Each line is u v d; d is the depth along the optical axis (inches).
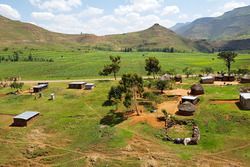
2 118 3831.2
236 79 5177.2
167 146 2800.2
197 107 3587.6
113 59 5846.5
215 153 2655.0
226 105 3521.2
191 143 2842.0
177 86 4837.6
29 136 3206.2
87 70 7755.9
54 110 4028.1
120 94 3777.1
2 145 2999.5
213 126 3107.8
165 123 3191.4
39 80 6515.8
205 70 6673.2
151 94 4052.7
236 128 3026.6
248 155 2581.2
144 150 2714.1
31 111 3907.5
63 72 7760.8
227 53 5605.3
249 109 3321.9
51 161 2704.2
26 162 2709.2
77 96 4598.9
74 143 3002.0
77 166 2556.6
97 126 3297.2
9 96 4852.4
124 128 3193.9
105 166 2509.8
